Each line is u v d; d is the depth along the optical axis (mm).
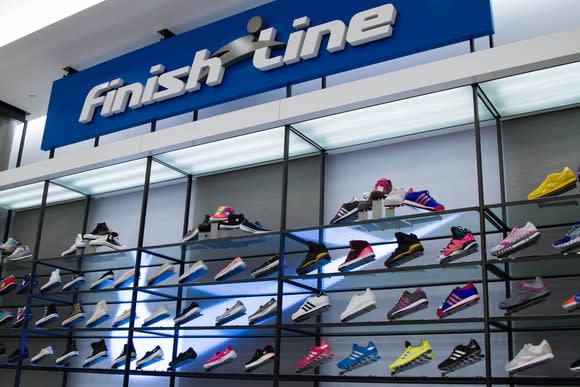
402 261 3877
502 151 4168
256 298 5004
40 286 6285
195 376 4438
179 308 5316
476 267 3555
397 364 3715
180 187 5742
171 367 4785
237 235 4734
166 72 5551
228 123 4609
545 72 3543
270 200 5133
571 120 3996
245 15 5223
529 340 3795
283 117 4328
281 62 4812
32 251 6715
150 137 5035
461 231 3658
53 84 6363
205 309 5230
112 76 5938
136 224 5969
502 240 3783
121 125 5711
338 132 4473
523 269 3697
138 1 5273
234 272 4672
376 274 3900
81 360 5957
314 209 4832
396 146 4637
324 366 4477
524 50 3510
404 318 4223
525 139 4113
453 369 3582
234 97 5051
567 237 3393
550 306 3779
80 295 5598
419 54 4695
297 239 4398
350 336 4438
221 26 5336
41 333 5711
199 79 5246
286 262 4879
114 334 5461
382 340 4316
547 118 4078
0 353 6039
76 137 6000
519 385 3809
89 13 5461
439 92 3820
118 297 5488
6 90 6676
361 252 4004
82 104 6066
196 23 5625
